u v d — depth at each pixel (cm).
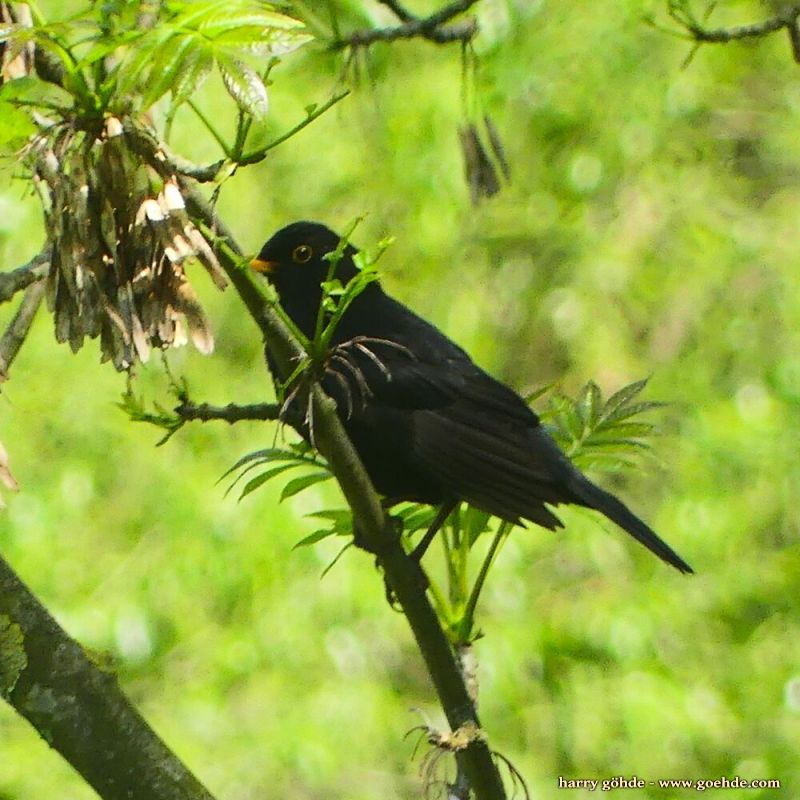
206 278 1477
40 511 1318
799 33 733
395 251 1573
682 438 1480
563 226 1633
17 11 482
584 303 1598
